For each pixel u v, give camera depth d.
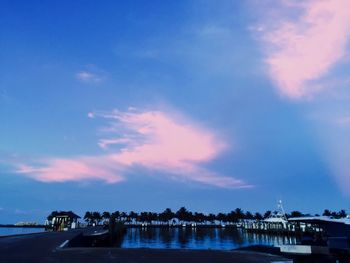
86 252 22.16
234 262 17.78
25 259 18.45
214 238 110.25
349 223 21.12
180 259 19.03
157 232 166.75
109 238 67.88
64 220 80.12
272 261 18.06
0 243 28.39
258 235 125.94
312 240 21.31
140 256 20.27
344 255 17.72
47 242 29.48
